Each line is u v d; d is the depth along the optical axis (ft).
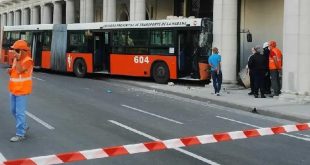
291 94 56.24
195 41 71.97
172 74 74.33
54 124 38.63
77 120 40.78
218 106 54.08
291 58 56.49
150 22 77.61
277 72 59.88
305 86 55.72
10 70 32.22
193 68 72.43
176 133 35.88
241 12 81.56
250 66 59.98
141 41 78.89
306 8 55.57
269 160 27.84
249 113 49.29
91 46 88.63
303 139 34.83
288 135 36.24
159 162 26.66
